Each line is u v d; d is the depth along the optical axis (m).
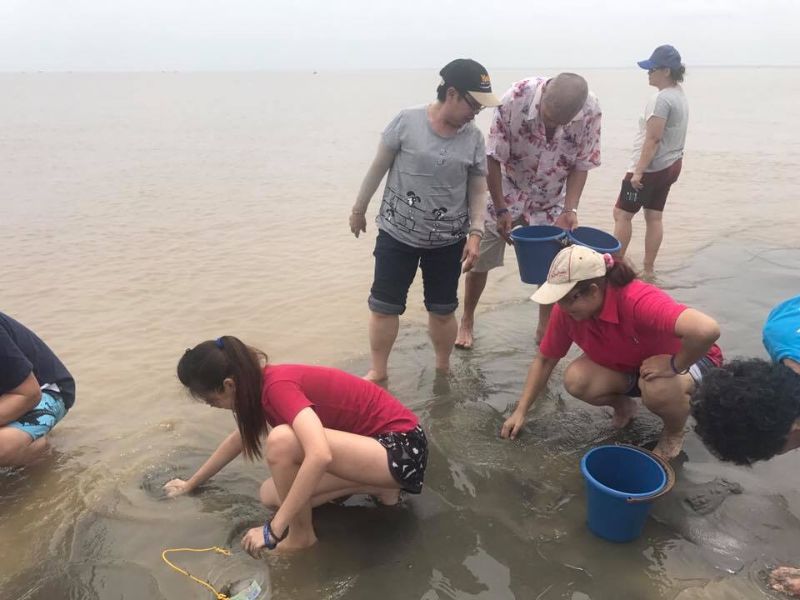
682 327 2.78
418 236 3.78
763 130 19.69
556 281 2.94
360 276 6.25
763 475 3.14
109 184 11.27
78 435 3.61
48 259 6.91
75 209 9.30
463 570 2.59
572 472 3.19
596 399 3.43
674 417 3.14
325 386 2.75
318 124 22.91
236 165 13.45
